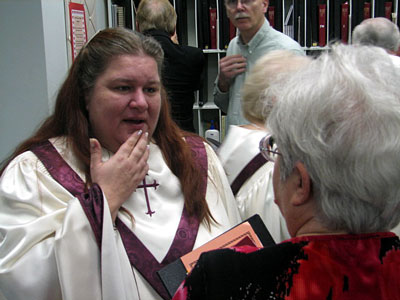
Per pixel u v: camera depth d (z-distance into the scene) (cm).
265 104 80
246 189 156
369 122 65
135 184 128
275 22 392
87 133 137
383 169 65
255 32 264
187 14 430
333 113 66
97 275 113
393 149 65
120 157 127
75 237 112
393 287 69
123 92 130
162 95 153
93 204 117
